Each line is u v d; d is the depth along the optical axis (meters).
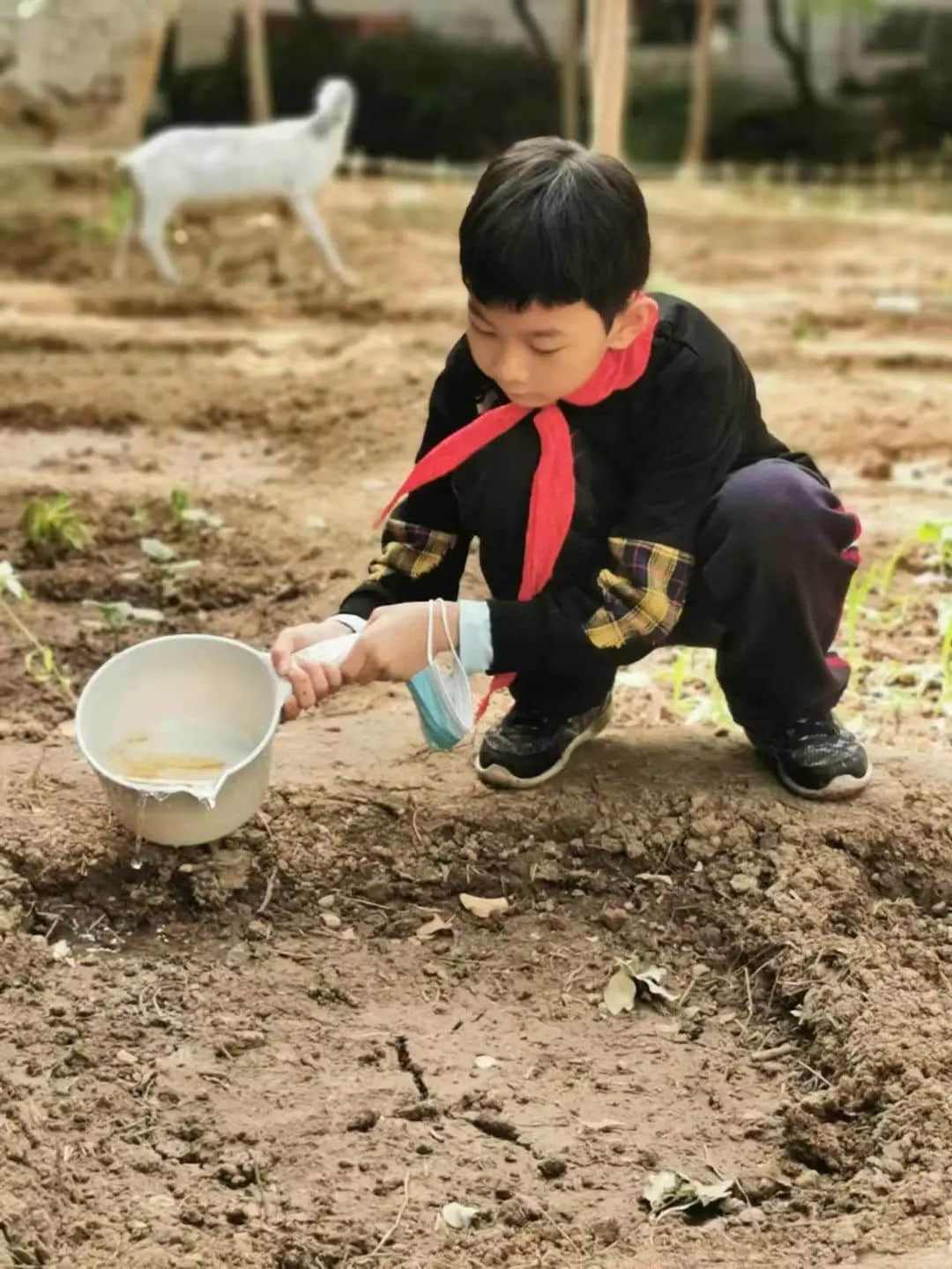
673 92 7.39
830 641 1.60
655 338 1.44
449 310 4.11
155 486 2.73
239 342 3.76
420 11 7.26
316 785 1.67
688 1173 1.27
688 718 1.90
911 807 1.66
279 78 7.02
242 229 4.88
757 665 1.59
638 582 1.44
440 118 7.07
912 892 1.61
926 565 2.43
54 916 1.54
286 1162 1.26
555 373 1.32
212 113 6.96
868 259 4.98
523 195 1.25
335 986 1.49
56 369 3.52
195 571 2.37
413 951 1.54
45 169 5.23
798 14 7.04
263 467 2.96
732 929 1.54
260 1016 1.44
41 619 2.20
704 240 5.24
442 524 1.58
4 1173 1.20
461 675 1.42
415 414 3.20
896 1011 1.38
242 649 1.52
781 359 3.76
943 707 1.96
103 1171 1.24
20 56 5.22
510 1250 1.16
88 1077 1.34
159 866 1.58
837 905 1.54
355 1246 1.16
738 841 1.61
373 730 1.81
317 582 2.35
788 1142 1.30
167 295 4.18
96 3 5.27
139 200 4.22
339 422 3.17
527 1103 1.34
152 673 1.53
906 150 7.12
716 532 1.50
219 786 1.43
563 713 1.66
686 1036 1.44
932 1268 1.09
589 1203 1.23
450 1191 1.23
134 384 3.39
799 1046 1.42
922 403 3.33
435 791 1.67
